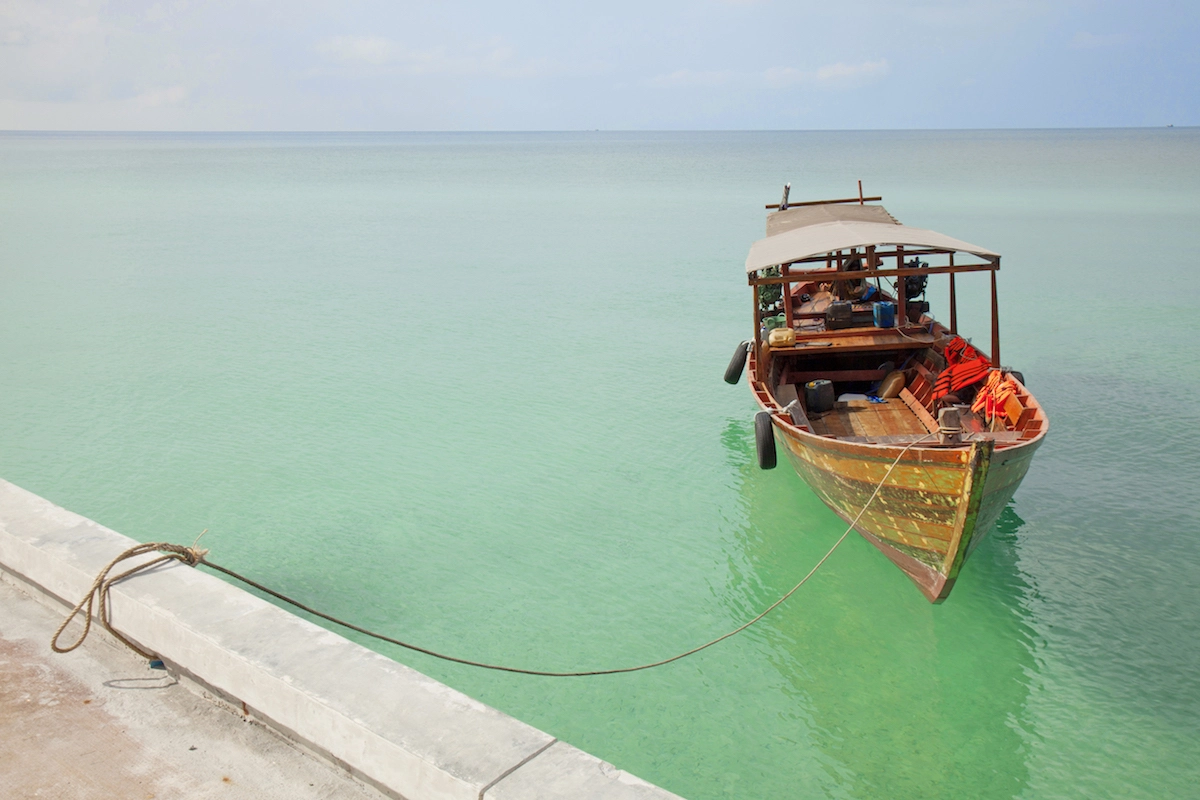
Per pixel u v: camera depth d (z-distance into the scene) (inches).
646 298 994.1
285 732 177.5
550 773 146.9
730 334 826.2
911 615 368.5
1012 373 441.4
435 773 148.0
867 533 382.3
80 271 1189.7
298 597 380.8
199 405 634.8
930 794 270.5
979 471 302.4
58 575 222.8
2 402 640.4
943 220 1657.2
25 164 4835.1
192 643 189.5
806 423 415.5
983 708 309.7
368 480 505.0
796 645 351.6
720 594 390.0
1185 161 4411.9
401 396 654.5
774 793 271.9
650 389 667.4
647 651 348.8
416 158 6446.9
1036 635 346.9
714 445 557.0
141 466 522.9
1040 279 1054.4
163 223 1790.1
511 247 1405.0
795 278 599.2
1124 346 741.3
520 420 602.9
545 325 868.0
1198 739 289.0
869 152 6712.6
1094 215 1740.9
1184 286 996.6
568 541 435.8
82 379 696.4
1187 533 416.2
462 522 454.3
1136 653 333.4
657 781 278.1
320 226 1738.4
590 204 2220.7
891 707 312.8
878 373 519.2
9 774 167.2
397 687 171.2
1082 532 419.8
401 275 1156.5
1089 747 287.4
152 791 163.5
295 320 897.5
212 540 430.3
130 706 189.2
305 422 600.1
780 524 453.1
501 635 357.1
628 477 510.3
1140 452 510.0
